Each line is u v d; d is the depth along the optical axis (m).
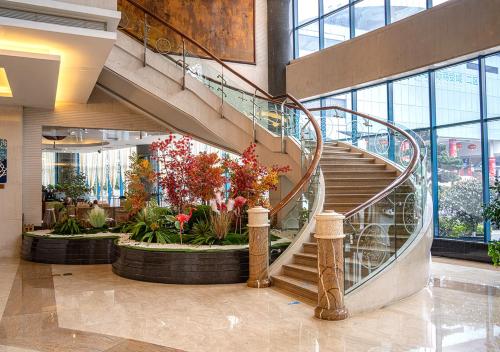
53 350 4.14
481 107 9.94
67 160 13.25
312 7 14.55
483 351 4.03
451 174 10.69
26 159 11.09
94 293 6.46
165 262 7.14
